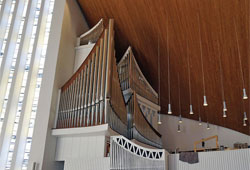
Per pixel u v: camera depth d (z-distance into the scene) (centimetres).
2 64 1110
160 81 1403
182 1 931
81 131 875
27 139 1003
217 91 1243
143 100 1219
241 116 1330
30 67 1088
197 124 1591
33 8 1230
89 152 915
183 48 1119
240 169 772
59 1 1170
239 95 1189
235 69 1066
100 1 1195
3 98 1088
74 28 1235
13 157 959
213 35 986
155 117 1297
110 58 904
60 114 987
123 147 852
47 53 1068
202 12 930
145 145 1073
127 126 1021
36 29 1165
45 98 989
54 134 944
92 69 946
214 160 816
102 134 888
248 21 866
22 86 1102
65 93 1013
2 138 995
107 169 839
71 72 1153
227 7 865
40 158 909
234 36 942
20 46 1127
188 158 852
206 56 1089
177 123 1630
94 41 1209
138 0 1041
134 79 1175
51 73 1027
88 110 888
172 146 1590
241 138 1463
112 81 895
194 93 1344
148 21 1105
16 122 1051
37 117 966
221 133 1522
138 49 1298
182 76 1277
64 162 971
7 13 1241
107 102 834
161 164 830
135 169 827
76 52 1205
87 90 924
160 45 1181
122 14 1170
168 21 1040
